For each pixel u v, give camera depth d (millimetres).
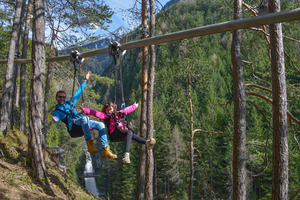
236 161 7344
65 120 5000
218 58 77812
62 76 16422
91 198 10539
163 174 42812
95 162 65062
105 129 4883
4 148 9359
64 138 30625
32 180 7961
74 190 10250
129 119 44688
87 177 60938
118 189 50594
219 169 35500
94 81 17844
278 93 6547
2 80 17359
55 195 8148
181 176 39062
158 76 14219
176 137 37750
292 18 3262
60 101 5062
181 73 13734
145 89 12016
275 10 6359
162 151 42219
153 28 11336
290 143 25109
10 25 16297
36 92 8312
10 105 11906
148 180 10797
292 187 22188
